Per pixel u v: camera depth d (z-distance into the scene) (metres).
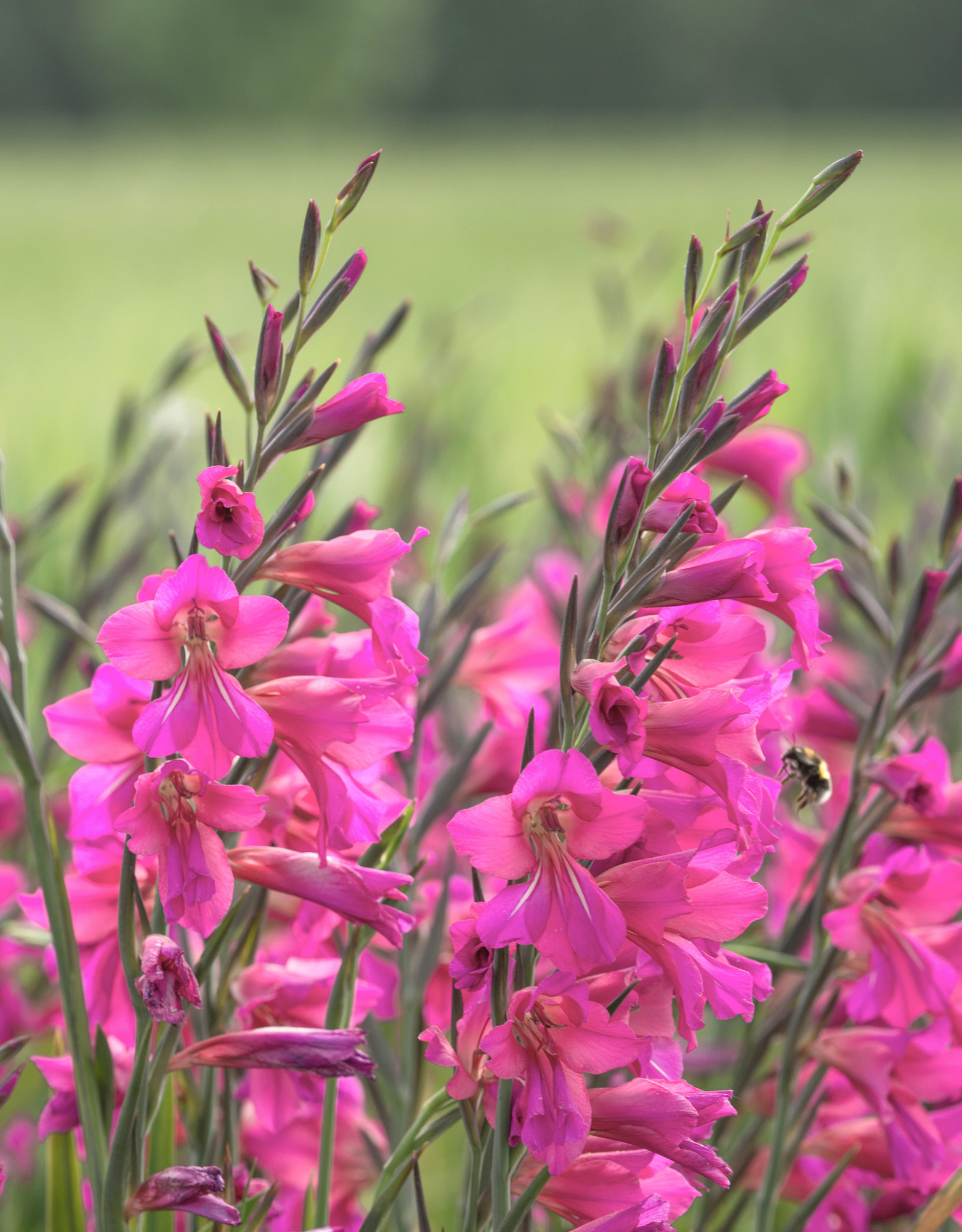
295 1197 2.53
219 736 2.36
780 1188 2.55
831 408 6.25
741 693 2.39
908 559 3.36
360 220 25.27
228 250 19.45
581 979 2.37
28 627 3.50
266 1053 2.39
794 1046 2.50
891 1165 2.52
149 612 2.36
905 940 2.49
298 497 2.40
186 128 58.56
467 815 2.35
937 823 2.51
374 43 59.88
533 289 13.43
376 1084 2.55
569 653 2.36
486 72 63.66
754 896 2.38
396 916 2.40
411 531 3.94
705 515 2.37
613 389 3.38
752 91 63.09
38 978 2.90
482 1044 2.34
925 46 61.25
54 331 10.12
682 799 2.37
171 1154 2.46
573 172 38.38
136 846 2.36
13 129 58.31
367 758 2.41
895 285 8.14
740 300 2.39
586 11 63.19
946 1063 2.51
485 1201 2.39
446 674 2.57
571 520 2.88
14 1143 2.69
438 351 4.40
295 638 2.47
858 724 2.62
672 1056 2.40
